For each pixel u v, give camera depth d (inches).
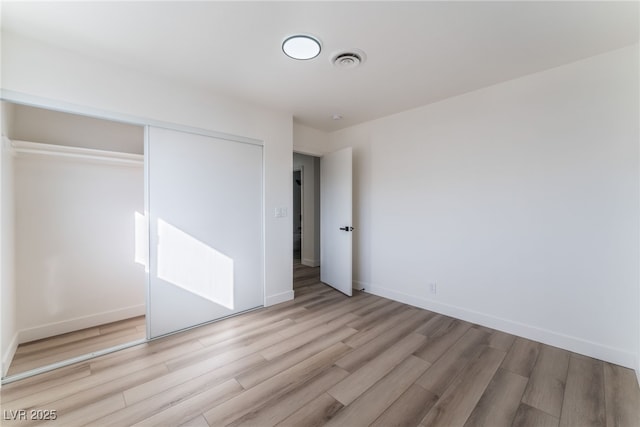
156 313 94.3
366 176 144.6
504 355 83.7
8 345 78.7
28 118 94.0
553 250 89.2
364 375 73.8
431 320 109.7
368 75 93.0
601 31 69.8
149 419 58.5
